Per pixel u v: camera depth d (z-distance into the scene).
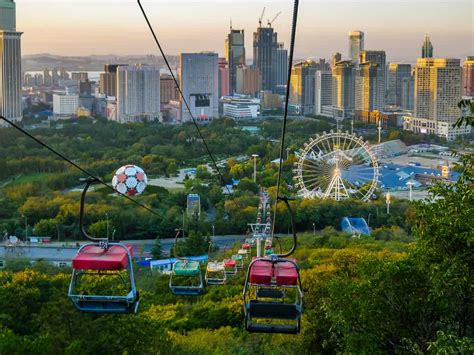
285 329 18.20
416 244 24.11
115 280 22.72
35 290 40.75
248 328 18.22
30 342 31.80
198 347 38.38
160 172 169.00
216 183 152.38
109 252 17.34
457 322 24.83
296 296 18.14
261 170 166.88
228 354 37.78
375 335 25.23
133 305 17.53
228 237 111.50
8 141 178.62
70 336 34.59
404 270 25.00
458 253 20.94
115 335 34.94
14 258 84.94
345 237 92.25
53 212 117.62
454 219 20.77
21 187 136.25
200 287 34.53
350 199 120.75
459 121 21.53
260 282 17.84
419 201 23.56
